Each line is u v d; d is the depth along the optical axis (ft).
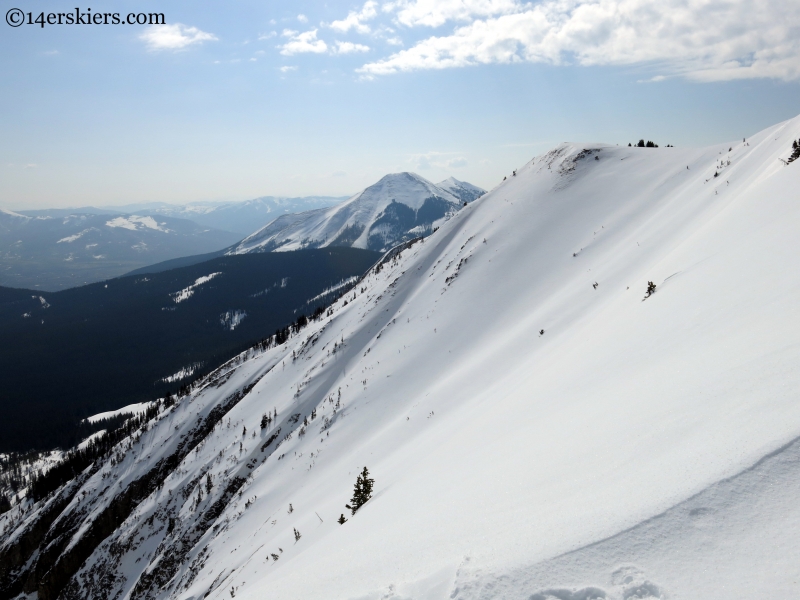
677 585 16.67
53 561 321.32
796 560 15.85
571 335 117.70
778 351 30.81
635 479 24.50
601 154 349.00
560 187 328.49
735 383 29.91
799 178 78.28
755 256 58.18
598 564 18.62
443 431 105.60
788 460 20.15
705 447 24.00
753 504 18.92
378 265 577.43
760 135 197.57
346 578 28.27
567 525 22.26
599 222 254.47
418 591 21.61
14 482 610.65
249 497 219.20
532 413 61.72
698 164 244.63
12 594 326.44
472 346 212.23
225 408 369.50
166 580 224.94
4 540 388.78
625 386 46.16
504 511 28.76
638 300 89.76
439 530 30.37
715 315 49.11
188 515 258.78
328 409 245.04
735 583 15.84
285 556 99.76
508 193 379.96
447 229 399.65
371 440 175.32
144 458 358.02
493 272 267.39
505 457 45.19
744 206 91.50
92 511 336.29
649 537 19.16
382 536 36.17
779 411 23.56
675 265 92.73
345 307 414.00
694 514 19.49
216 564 178.81
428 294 303.07
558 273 226.79
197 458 304.71
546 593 17.95
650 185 259.60
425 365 224.12
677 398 33.68
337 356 315.37
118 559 264.31
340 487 141.18
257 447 273.95
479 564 21.44
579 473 29.89
